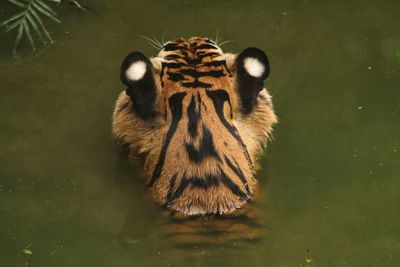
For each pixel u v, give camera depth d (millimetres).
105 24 29969
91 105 26391
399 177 23312
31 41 27859
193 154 21609
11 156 24297
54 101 26562
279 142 24844
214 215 21531
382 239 21078
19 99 26609
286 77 27609
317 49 28922
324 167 23828
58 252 20781
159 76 22766
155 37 29344
